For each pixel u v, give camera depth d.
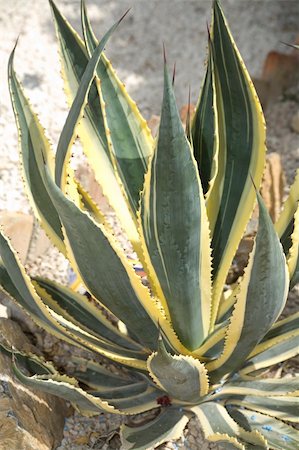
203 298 1.58
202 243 1.49
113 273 1.49
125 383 1.77
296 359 1.88
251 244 2.00
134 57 2.71
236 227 1.64
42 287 1.76
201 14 2.84
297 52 2.51
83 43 1.65
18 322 1.92
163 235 1.47
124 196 1.66
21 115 1.62
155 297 1.68
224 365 1.63
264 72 2.50
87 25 1.63
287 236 1.67
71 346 1.91
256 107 1.58
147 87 2.62
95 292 1.55
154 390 1.73
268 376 1.86
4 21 2.77
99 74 1.65
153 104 2.57
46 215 1.65
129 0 2.88
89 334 1.67
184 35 2.77
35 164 1.64
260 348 1.67
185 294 1.54
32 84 2.57
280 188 2.15
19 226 2.10
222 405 1.73
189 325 1.61
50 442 1.72
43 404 1.74
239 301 1.47
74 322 1.73
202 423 1.66
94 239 1.45
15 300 1.63
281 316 1.97
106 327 1.74
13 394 1.69
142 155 1.68
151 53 2.72
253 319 1.50
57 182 1.52
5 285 1.63
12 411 1.65
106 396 1.72
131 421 1.79
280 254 1.43
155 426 1.68
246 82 1.57
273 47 2.75
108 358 1.67
